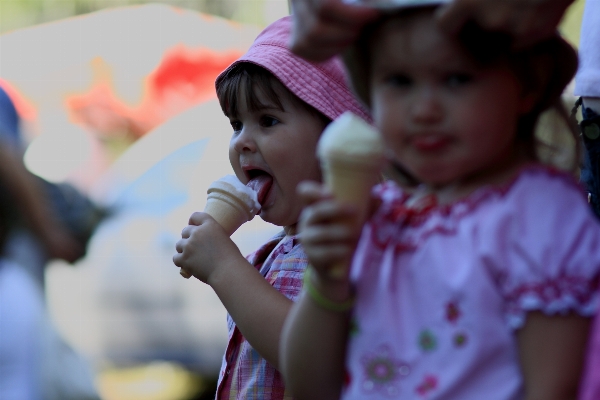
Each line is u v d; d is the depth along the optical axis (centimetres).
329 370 382
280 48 596
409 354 347
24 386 775
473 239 342
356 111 588
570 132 394
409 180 396
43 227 866
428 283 348
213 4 2456
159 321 1362
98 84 1972
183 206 1416
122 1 2633
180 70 1953
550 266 326
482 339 331
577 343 325
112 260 1379
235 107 600
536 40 331
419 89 347
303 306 381
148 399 1348
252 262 618
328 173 349
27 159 1534
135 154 1496
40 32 2097
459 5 322
